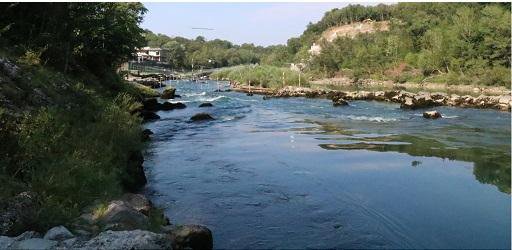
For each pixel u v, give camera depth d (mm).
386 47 115125
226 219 8523
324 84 90500
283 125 22109
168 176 11773
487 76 70938
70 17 23328
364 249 7133
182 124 22562
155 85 62562
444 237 7543
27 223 6500
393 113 27688
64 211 7074
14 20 20219
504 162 12953
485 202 9297
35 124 10000
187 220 8469
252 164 13016
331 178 11281
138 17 35625
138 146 13625
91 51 25766
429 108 30938
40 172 8383
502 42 75625
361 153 14414
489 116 25828
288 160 13461
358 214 8672
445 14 114250
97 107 16125
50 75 15547
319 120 24172
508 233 7656
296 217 8578
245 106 32969
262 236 7699
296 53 176875
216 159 13812
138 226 6895
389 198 9602
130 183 10469
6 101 10875
